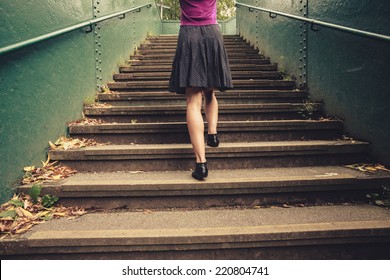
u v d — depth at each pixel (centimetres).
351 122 303
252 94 384
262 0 591
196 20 241
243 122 305
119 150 266
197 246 181
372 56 272
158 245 180
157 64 556
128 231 186
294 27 432
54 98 287
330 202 235
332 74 334
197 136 236
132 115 342
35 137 256
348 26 303
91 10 385
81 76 350
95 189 226
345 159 279
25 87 245
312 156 277
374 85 271
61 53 303
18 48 214
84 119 341
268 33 556
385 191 232
